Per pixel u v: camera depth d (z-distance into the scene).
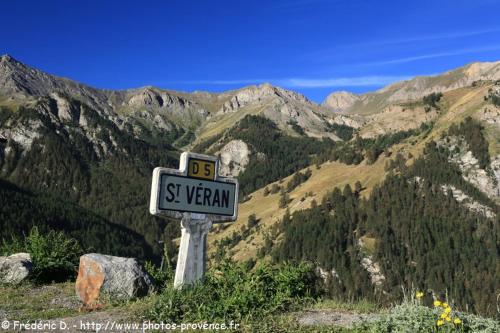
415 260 156.25
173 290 10.46
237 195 12.36
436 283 137.12
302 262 12.83
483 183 199.75
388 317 8.93
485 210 183.62
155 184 11.03
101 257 12.30
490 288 132.38
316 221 180.25
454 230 167.88
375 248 159.88
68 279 15.88
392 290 142.25
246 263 12.21
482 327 8.39
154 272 15.52
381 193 198.50
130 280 11.92
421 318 8.48
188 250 11.38
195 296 10.23
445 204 185.50
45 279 15.34
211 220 11.81
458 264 148.62
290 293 11.67
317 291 12.52
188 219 11.45
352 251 162.25
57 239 17.39
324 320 9.84
